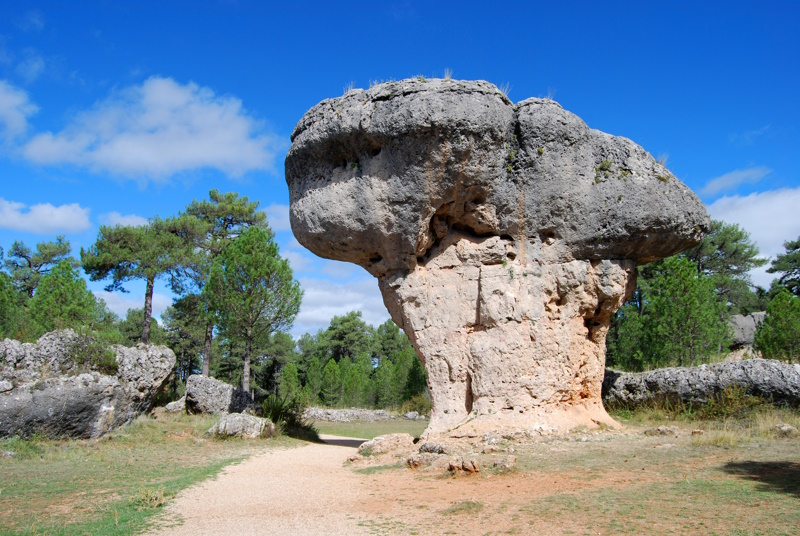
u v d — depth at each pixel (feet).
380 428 76.33
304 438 57.52
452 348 44.62
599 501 24.63
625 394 52.21
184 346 145.89
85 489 31.19
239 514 25.45
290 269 80.02
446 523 23.09
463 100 40.24
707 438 37.24
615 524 21.71
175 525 23.85
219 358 150.51
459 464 31.22
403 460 37.58
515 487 27.99
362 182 42.80
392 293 46.57
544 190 42.93
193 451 45.73
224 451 46.06
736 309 106.73
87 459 41.24
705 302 69.97
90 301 92.79
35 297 91.40
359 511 25.46
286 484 31.96
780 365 45.50
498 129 41.63
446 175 41.70
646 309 78.02
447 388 44.42
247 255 77.00
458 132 40.22
